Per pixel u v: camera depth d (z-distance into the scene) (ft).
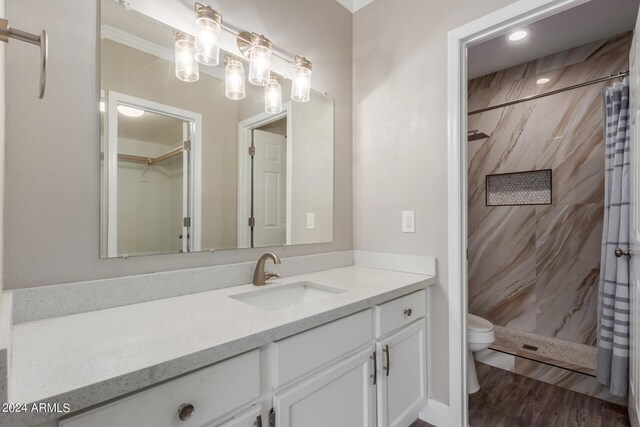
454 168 5.24
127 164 3.74
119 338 2.62
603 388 6.31
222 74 4.61
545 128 8.16
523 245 8.48
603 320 6.12
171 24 4.14
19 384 1.90
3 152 2.63
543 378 7.02
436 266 5.47
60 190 3.28
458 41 5.26
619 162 5.92
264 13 5.16
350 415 3.82
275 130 5.32
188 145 4.27
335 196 6.34
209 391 2.50
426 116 5.62
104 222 3.55
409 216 5.82
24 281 3.08
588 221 7.51
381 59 6.30
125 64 3.75
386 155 6.18
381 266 6.14
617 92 6.09
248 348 2.70
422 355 5.23
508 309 8.69
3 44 2.54
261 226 5.09
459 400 5.20
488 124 9.17
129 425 2.12
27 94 3.10
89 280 3.44
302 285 5.07
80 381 1.94
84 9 3.46
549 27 6.93
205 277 4.26
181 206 4.20
